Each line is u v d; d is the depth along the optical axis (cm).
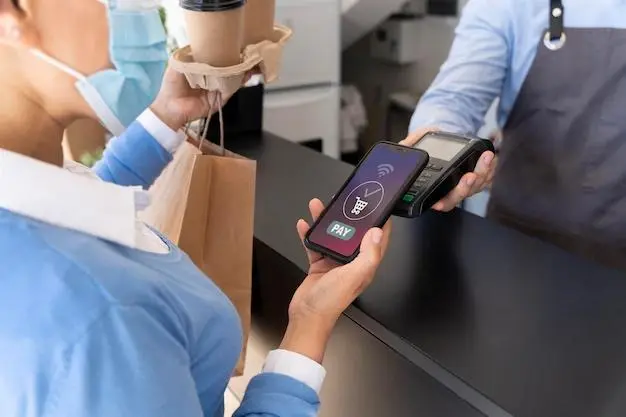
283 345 69
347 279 72
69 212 52
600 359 74
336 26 207
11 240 49
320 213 85
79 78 56
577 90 123
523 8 126
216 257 87
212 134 153
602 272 91
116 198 56
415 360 76
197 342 57
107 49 57
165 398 50
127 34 57
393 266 94
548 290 87
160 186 88
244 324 90
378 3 223
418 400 76
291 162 138
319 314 70
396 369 79
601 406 67
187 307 55
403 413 79
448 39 256
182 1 75
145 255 57
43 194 52
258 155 143
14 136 55
